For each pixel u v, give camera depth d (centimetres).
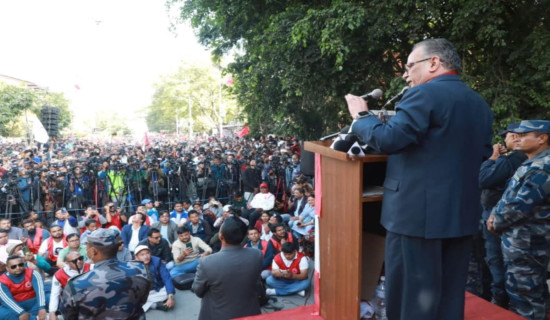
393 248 142
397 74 849
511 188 242
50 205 892
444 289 140
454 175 129
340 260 167
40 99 3256
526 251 238
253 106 1205
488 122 139
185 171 1102
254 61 990
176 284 595
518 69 671
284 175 1095
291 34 763
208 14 1179
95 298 210
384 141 127
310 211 740
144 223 722
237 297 292
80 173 970
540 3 661
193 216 728
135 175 1037
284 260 558
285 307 527
